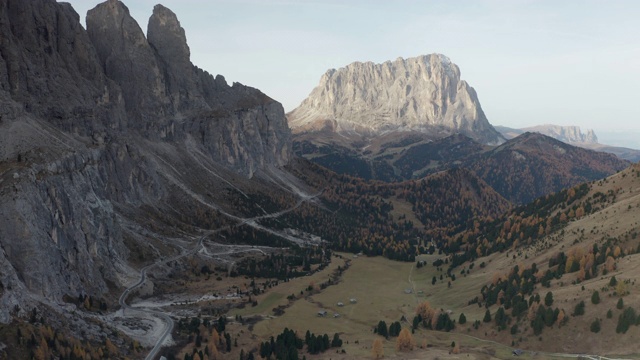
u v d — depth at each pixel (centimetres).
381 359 16638
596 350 15438
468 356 16375
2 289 14438
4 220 15925
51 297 16238
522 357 16138
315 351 17712
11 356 12875
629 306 15888
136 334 17275
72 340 14738
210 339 17700
